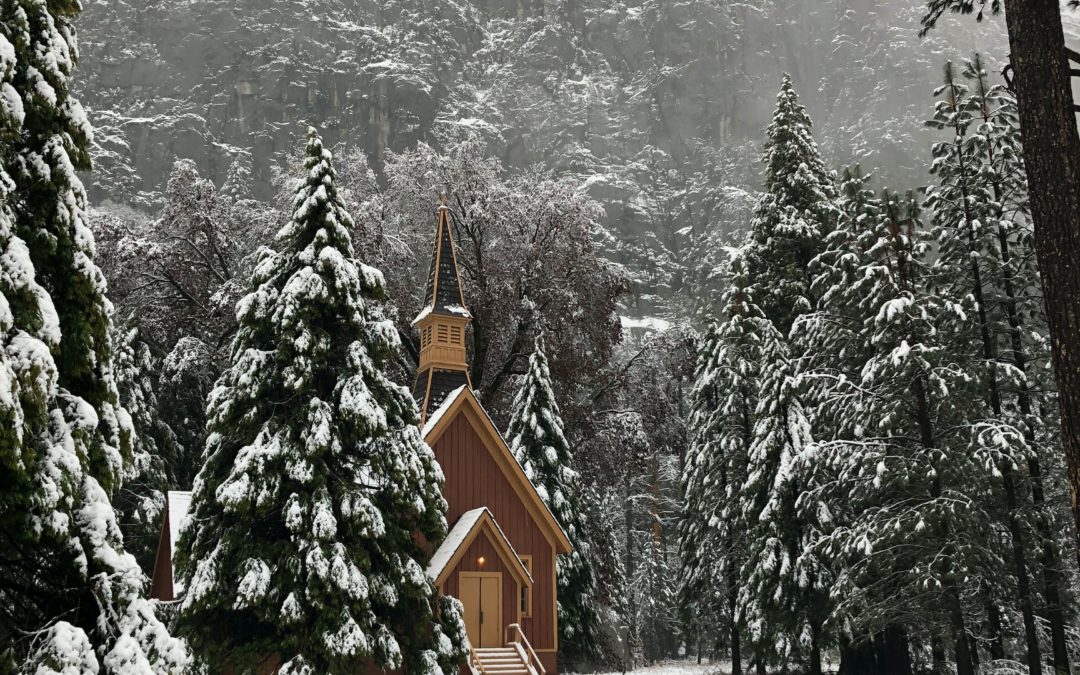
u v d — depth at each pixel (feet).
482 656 90.53
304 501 71.51
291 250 80.23
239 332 79.05
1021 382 98.43
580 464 142.10
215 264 151.12
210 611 71.97
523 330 142.20
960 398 100.63
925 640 119.55
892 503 100.94
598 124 630.33
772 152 148.36
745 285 135.74
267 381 75.31
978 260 104.53
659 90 654.12
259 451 71.97
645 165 604.08
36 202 35.37
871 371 101.71
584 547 127.65
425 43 628.28
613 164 605.73
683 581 146.20
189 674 69.67
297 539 71.15
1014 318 103.76
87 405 34.22
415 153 152.66
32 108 34.78
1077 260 28.66
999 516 99.09
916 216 110.52
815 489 113.80
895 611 97.91
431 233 149.59
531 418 127.24
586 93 644.27
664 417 151.33
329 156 82.07
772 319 138.72
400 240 139.13
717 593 139.03
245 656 70.08
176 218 146.30
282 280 79.66
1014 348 103.81
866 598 101.60
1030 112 29.99
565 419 141.08
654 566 210.38
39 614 33.76
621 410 149.69
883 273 105.81
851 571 103.14
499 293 140.26
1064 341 28.63
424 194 149.38
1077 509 28.09
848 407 107.14
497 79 655.35
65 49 36.58
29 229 34.83
